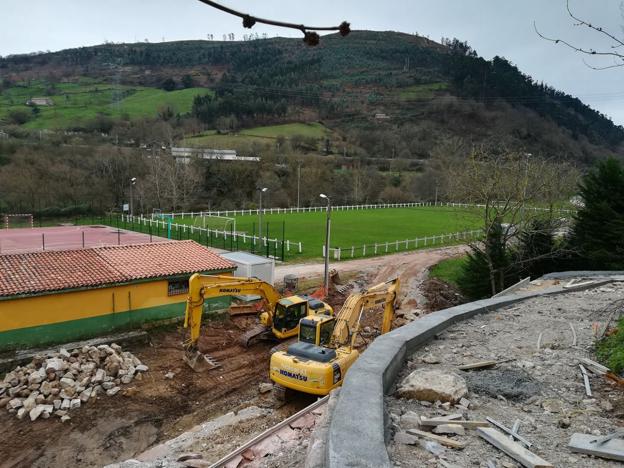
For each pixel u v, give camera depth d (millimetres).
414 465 5805
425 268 40750
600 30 7203
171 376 21312
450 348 10391
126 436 17188
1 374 20234
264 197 86500
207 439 15219
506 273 31359
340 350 17906
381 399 6488
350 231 58688
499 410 7465
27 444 16609
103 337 23906
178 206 78188
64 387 19203
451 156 93750
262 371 22297
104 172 81000
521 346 10516
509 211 33719
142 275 25688
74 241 50250
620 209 30906
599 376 8812
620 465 5844
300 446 9062
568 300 14844
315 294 32625
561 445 6375
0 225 64875
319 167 97000
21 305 22016
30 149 81875
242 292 23938
